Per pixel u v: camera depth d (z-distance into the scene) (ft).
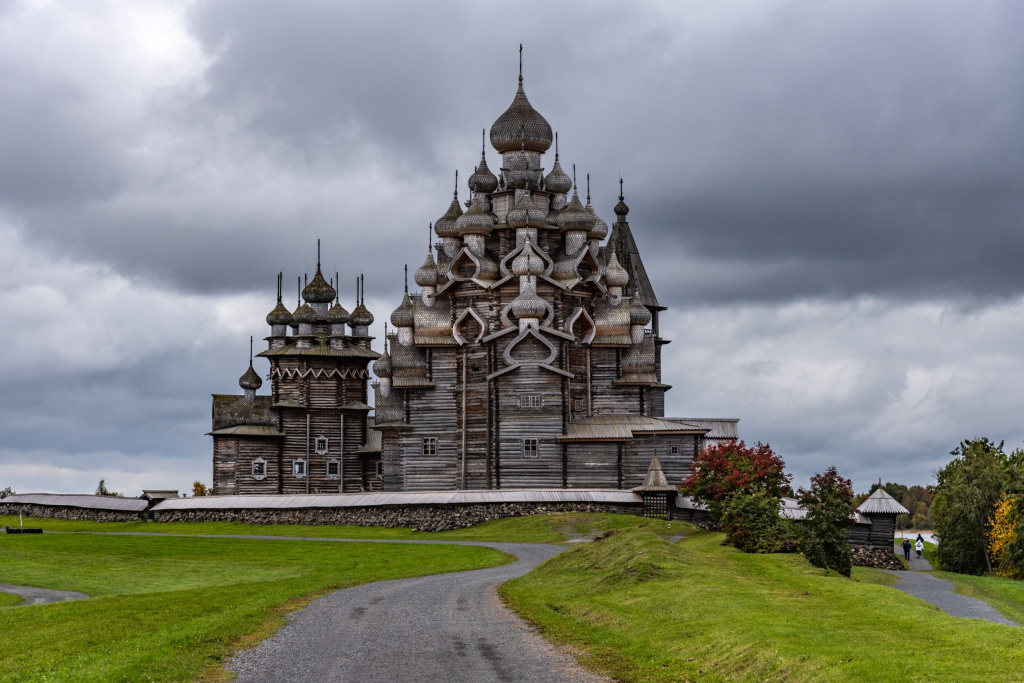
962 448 383.04
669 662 110.32
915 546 372.79
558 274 370.32
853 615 122.31
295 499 354.13
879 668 95.04
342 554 261.03
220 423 432.25
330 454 440.45
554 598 159.53
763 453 244.83
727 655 107.86
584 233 377.91
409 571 219.82
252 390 441.27
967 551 339.77
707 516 309.01
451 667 110.42
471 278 370.12
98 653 116.98
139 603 156.97
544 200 390.63
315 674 107.24
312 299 449.89
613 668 110.01
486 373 361.92
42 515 405.39
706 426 399.65
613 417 360.28
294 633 131.54
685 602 136.46
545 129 389.60
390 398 393.91
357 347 466.70
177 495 390.01
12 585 206.39
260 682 104.06
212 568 235.61
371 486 444.55
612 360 377.50
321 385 442.09
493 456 351.25
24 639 127.03
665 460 349.41
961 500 343.87
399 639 126.82
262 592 174.81
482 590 179.22
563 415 350.84
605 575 170.09
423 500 328.49
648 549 175.63
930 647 102.37
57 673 107.55
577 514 313.73
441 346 376.68
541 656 116.26
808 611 126.11
